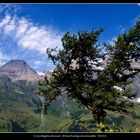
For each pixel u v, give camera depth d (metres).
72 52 44.44
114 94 41.69
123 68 44.56
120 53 44.12
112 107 42.28
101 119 41.53
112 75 44.50
